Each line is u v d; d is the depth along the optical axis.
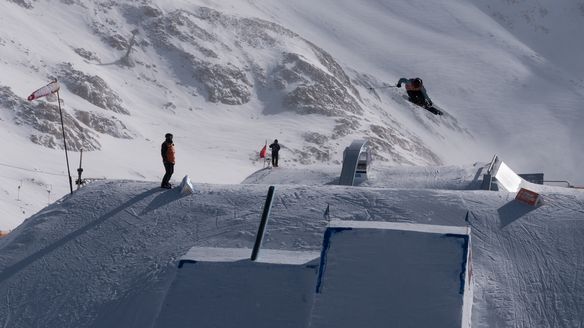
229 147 101.12
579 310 14.97
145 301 16.08
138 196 20.06
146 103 112.12
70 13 126.50
